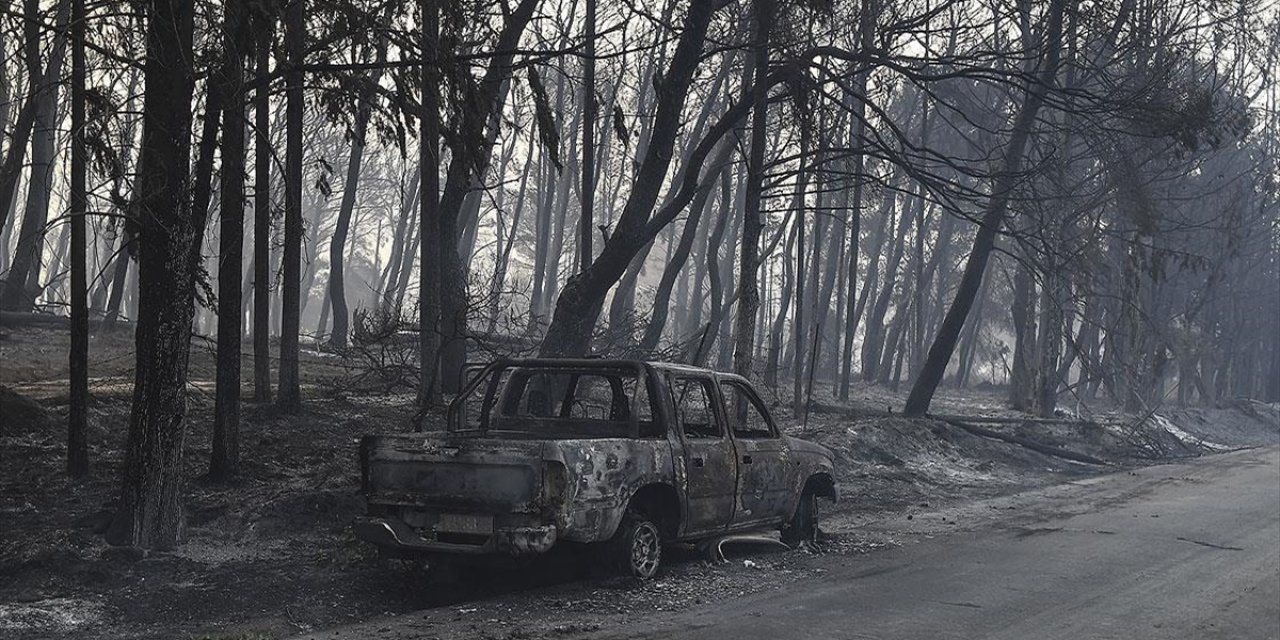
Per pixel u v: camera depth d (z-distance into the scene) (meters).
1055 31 19.11
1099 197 22.61
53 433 13.81
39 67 10.52
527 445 8.15
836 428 22.31
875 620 8.11
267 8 9.10
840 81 17.58
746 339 16.78
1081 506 16.91
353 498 11.34
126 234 10.19
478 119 9.51
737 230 45.97
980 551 11.86
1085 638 7.72
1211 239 39.78
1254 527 14.24
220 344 11.82
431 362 17.58
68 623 7.38
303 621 7.73
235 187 11.62
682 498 9.37
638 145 37.66
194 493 11.28
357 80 9.52
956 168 17.09
